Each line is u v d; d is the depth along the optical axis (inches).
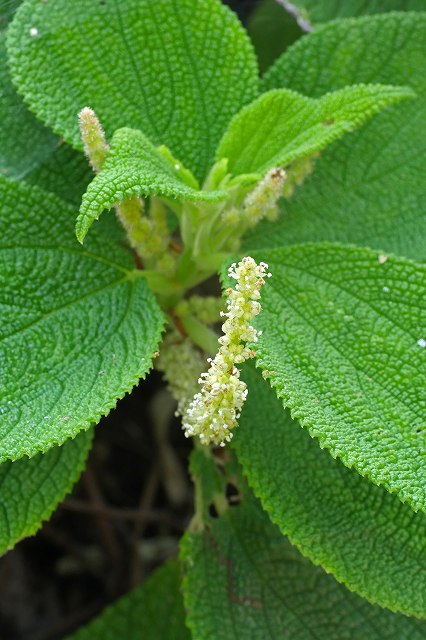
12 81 16.8
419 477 14.6
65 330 15.9
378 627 17.1
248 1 20.4
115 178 14.4
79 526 22.4
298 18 19.4
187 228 16.8
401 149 18.1
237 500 17.5
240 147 16.6
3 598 21.8
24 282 16.0
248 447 16.4
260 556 17.3
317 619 17.1
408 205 17.9
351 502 16.1
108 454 22.8
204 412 14.7
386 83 18.1
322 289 16.1
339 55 18.0
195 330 17.5
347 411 15.0
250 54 17.3
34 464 16.2
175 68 17.2
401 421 15.0
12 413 15.1
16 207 16.2
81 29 16.9
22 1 17.3
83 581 22.2
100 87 16.9
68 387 15.3
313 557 15.8
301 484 16.2
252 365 17.0
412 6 19.5
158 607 19.3
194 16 17.1
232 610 17.0
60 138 17.6
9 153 17.5
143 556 22.3
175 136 17.2
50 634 21.7
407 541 15.9
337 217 18.0
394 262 16.0
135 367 15.3
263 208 16.2
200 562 17.1
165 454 22.6
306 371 15.4
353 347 15.7
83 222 14.2
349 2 19.5
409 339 15.6
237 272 14.3
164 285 17.3
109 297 16.3
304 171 16.9
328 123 16.3
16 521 16.0
